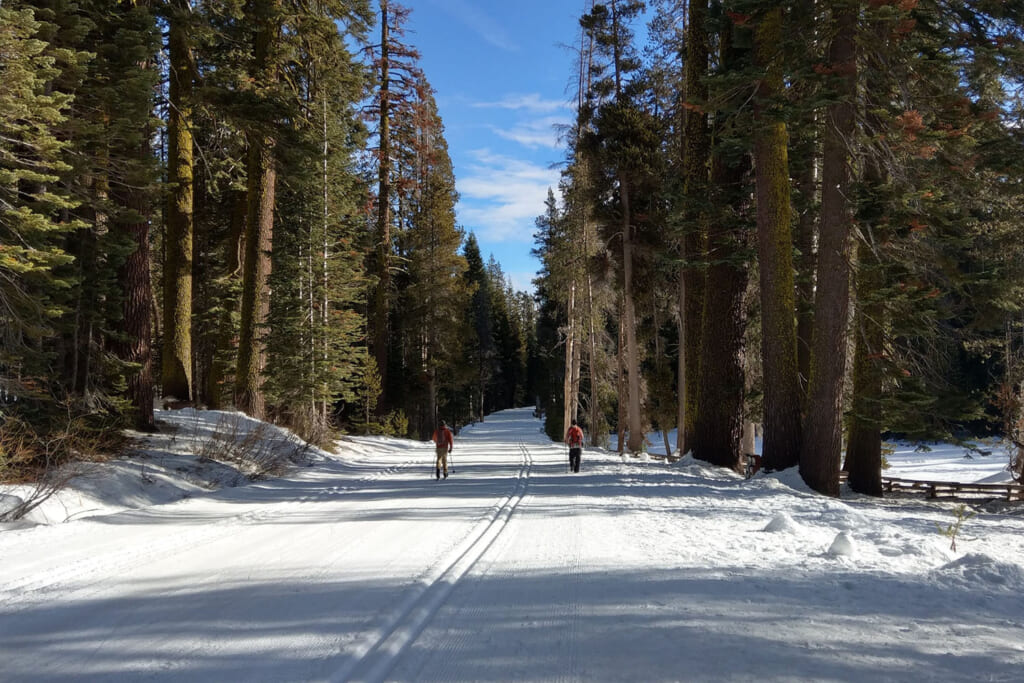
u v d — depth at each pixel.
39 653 4.15
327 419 28.47
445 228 46.25
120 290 14.15
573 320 34.19
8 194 10.21
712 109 14.15
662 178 24.09
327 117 27.39
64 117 9.66
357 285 34.50
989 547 7.60
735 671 3.62
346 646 4.14
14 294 10.86
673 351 37.84
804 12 12.73
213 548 7.45
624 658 3.87
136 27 12.95
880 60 13.21
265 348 25.38
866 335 15.55
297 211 27.89
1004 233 15.19
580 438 17.41
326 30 21.75
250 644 4.21
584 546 7.23
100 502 10.46
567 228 31.52
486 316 77.00
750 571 5.97
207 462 14.62
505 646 4.12
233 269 26.83
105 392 14.01
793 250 17.41
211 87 16.30
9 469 10.23
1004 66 12.88
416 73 38.88
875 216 13.73
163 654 4.08
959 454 37.81
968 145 13.05
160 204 21.44
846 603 4.95
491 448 30.72
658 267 24.88
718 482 14.12
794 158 16.69
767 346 14.48
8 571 6.38
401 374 46.47
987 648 3.96
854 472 16.84
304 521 9.36
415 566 6.34
